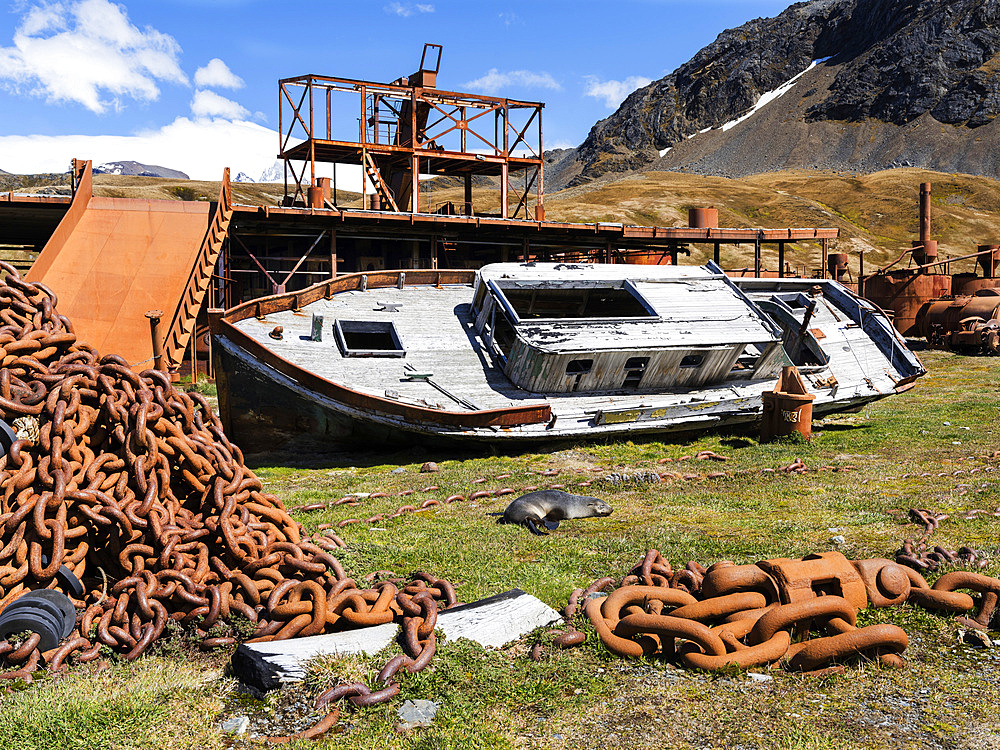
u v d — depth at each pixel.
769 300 19.41
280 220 27.34
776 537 8.30
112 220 22.48
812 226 161.62
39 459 5.89
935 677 4.86
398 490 11.59
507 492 11.40
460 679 4.86
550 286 17.39
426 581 6.66
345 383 14.42
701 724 4.34
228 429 14.52
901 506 9.70
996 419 18.31
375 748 4.14
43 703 4.52
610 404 15.98
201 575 5.78
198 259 21.12
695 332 16.61
